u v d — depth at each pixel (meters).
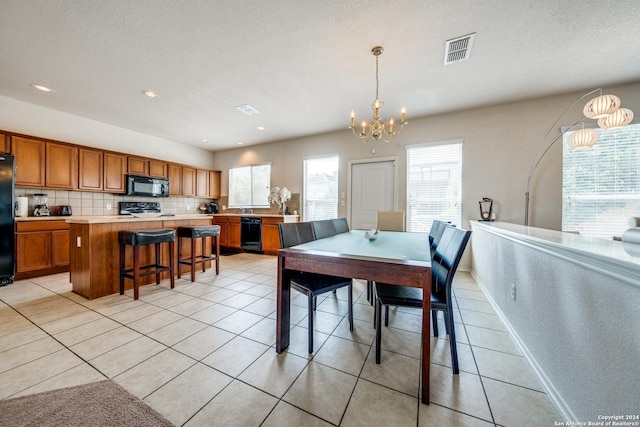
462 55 2.40
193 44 2.25
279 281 1.63
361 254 1.52
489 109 3.63
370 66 2.60
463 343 1.76
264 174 5.84
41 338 1.78
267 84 3.00
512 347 1.71
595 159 3.10
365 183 4.60
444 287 1.54
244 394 1.26
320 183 5.10
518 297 1.75
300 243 2.15
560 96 3.27
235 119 4.20
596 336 0.93
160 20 1.96
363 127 2.60
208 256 3.75
